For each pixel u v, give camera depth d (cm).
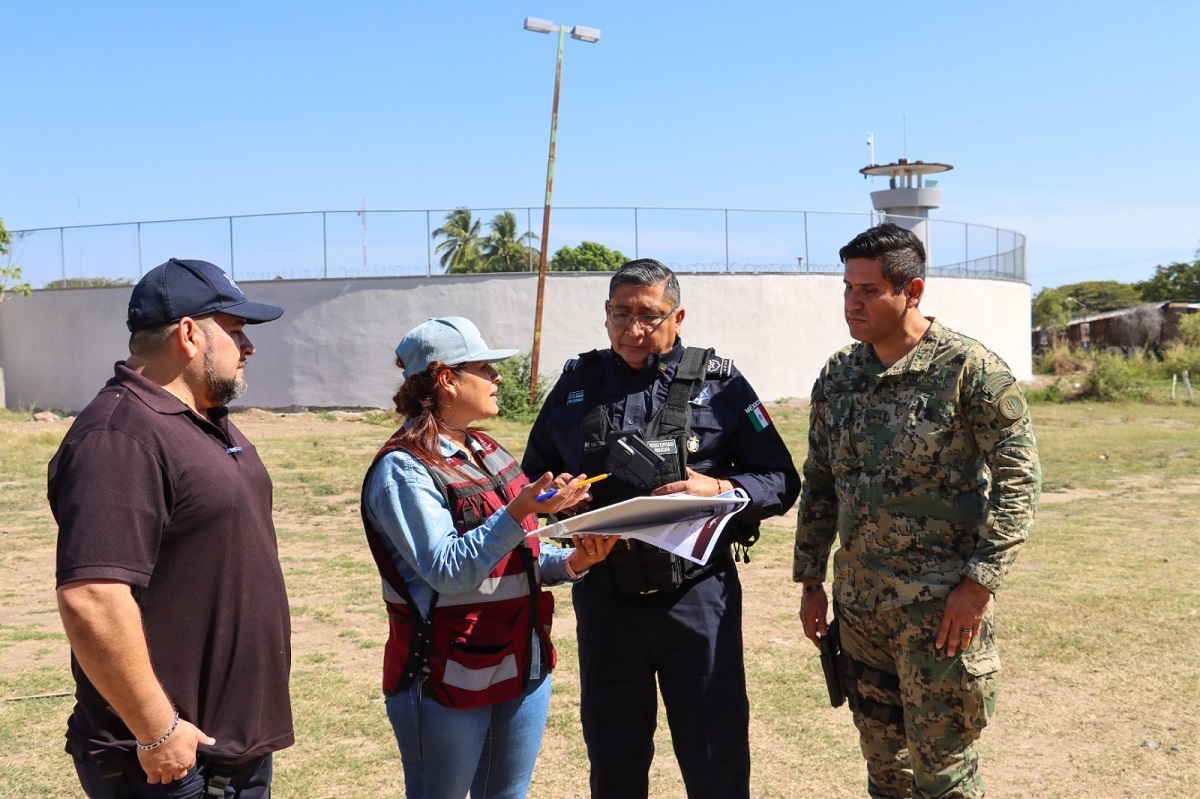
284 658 264
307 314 2870
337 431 2289
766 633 651
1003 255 3678
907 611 316
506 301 2873
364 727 492
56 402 3117
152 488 230
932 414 312
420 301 2850
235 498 246
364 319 2848
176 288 249
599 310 2923
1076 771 437
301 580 814
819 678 559
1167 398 3000
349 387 2858
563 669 584
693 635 330
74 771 438
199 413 255
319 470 1478
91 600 219
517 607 291
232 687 248
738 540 338
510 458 311
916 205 3447
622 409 343
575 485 273
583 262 5006
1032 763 446
